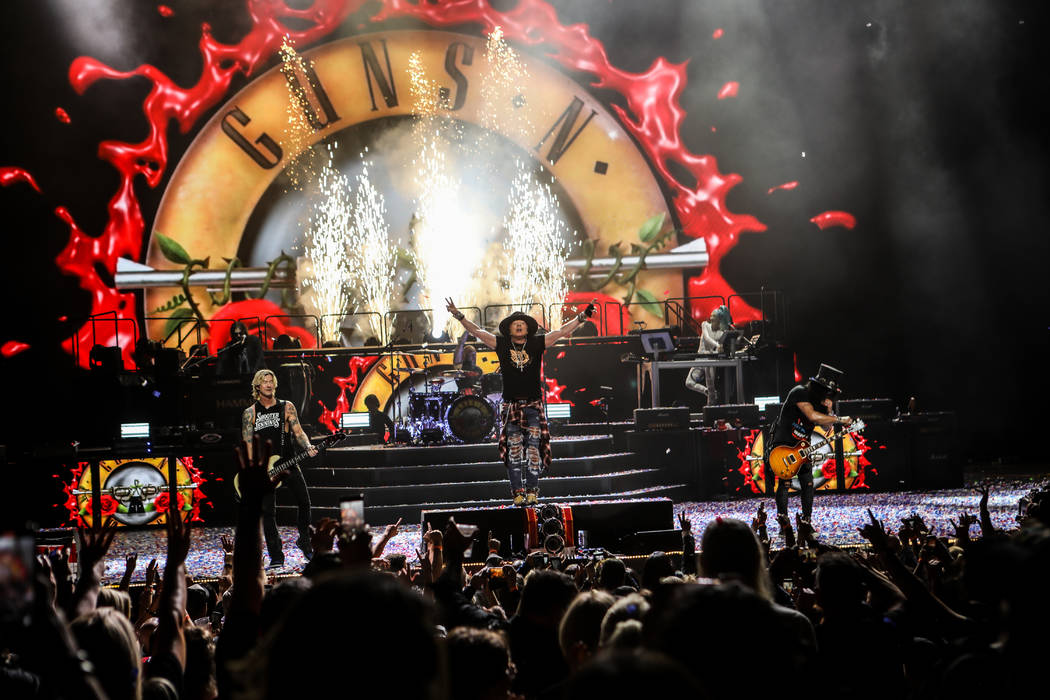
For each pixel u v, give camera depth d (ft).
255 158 59.41
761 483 43.70
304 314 58.29
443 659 4.29
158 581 16.03
